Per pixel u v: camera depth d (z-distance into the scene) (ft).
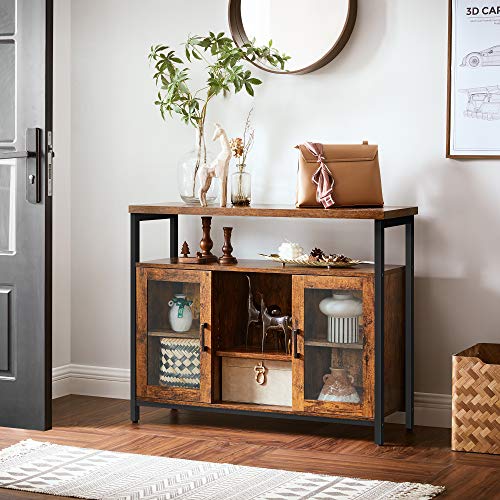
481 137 19.12
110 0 20.97
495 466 17.71
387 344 18.66
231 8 20.21
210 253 19.70
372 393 18.42
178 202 20.51
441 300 19.45
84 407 20.54
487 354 19.13
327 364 18.62
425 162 19.45
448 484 17.07
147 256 20.97
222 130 19.42
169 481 17.15
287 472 17.43
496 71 18.99
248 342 19.83
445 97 19.31
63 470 17.52
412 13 19.42
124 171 21.04
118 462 17.81
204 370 19.16
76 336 21.48
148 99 20.85
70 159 21.35
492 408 18.12
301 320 18.69
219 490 16.87
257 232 20.31
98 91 21.12
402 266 19.17
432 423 19.54
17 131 19.01
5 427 19.34
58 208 21.17
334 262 18.74
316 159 18.80
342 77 19.79
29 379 19.15
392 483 17.04
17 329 19.15
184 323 19.24
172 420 19.76
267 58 19.70
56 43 20.94
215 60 20.39
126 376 21.16
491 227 19.19
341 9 19.65
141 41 20.84
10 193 19.20
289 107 20.07
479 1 18.99
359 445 18.56
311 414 18.74
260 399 19.13
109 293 21.24
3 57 19.12
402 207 19.12
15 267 19.11
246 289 19.95
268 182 20.24
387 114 19.61
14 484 17.03
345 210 18.34
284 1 19.94
